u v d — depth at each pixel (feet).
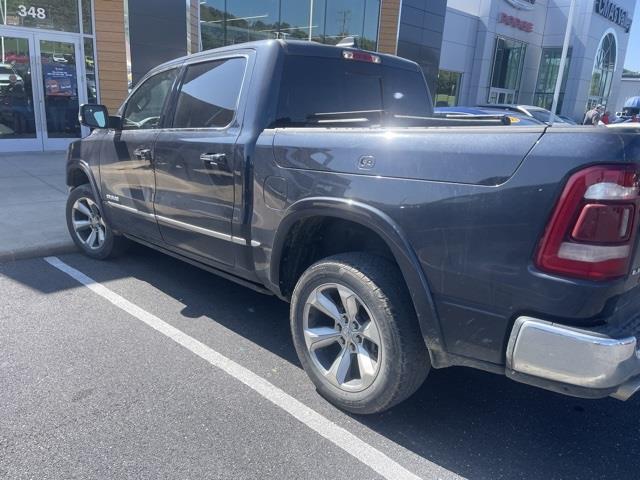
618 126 6.64
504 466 8.50
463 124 13.12
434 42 69.41
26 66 38.22
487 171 7.22
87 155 16.60
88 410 9.44
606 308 6.83
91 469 8.00
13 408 9.41
